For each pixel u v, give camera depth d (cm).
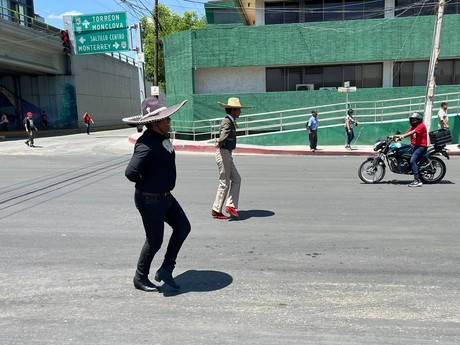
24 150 1966
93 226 659
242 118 2214
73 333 335
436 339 321
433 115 1973
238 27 2186
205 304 387
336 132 1972
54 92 3562
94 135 3111
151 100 393
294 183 1043
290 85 2273
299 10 2302
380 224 654
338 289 417
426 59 2134
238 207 781
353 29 2109
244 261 497
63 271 471
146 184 384
